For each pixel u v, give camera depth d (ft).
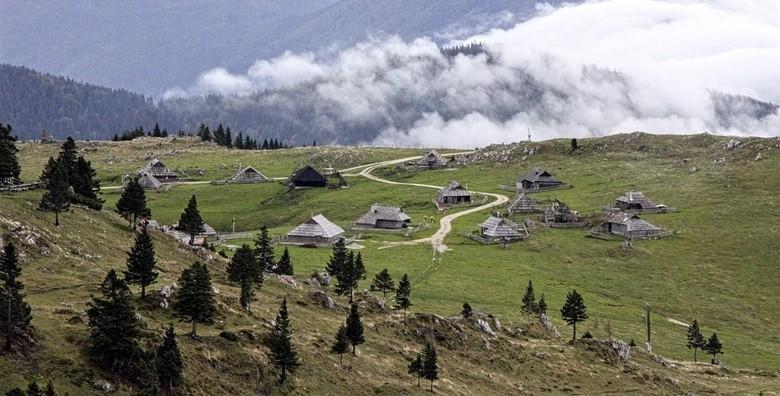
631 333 486.79
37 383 220.43
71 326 258.57
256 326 314.14
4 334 235.40
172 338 252.42
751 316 544.21
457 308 469.98
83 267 329.31
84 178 483.10
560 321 483.10
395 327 383.65
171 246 422.41
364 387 304.30
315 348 321.93
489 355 382.22
